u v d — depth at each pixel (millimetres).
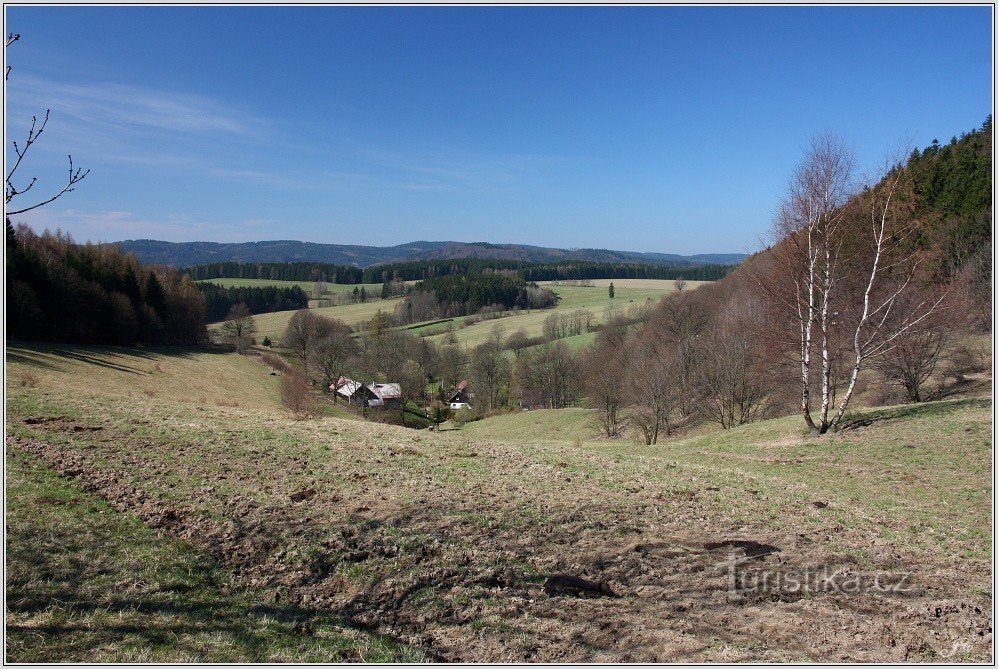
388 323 106688
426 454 17922
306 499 12664
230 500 12312
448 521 11391
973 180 47500
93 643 6664
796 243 23484
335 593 8547
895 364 31812
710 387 42344
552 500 13008
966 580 9227
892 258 25188
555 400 72938
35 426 17781
